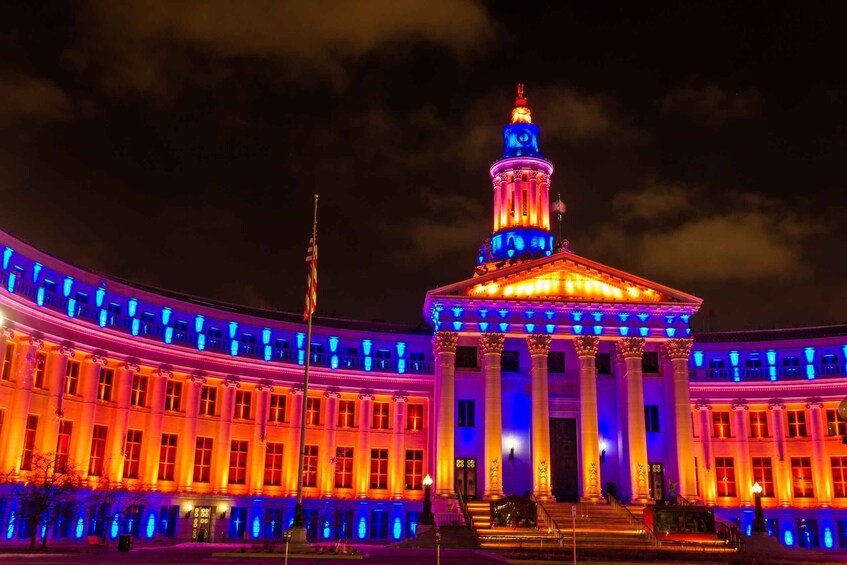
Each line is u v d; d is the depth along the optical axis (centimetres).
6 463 4931
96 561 3438
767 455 7225
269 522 6600
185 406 6372
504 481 6794
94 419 5678
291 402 6912
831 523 6825
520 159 8169
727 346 7481
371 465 7031
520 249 7869
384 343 7300
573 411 6988
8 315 4962
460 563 3662
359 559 3762
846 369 7106
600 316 6725
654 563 4025
